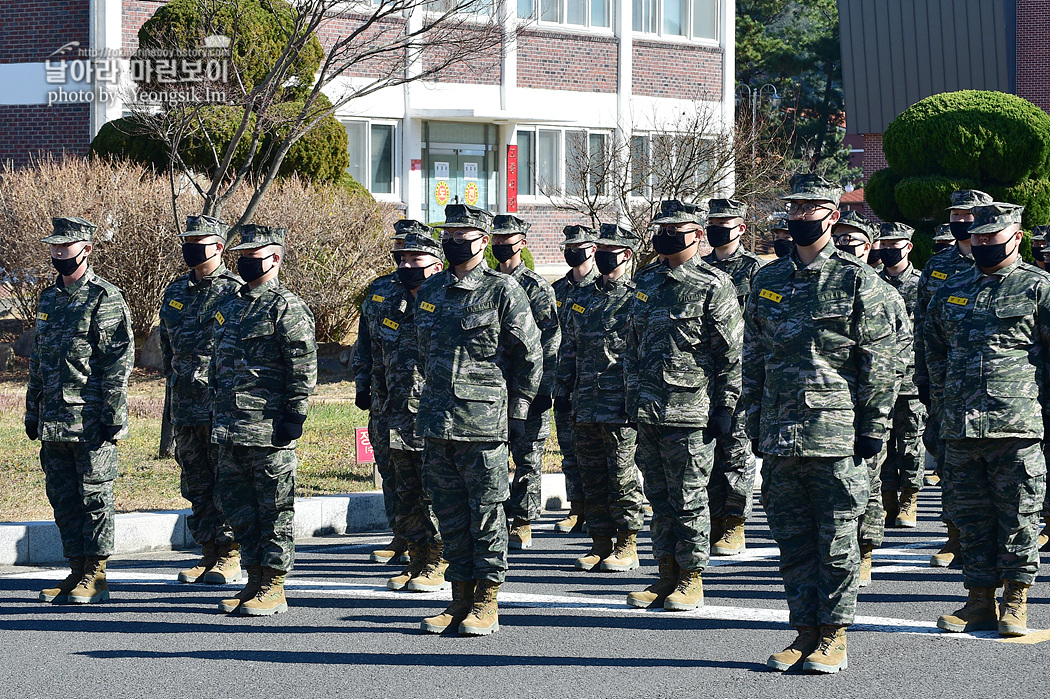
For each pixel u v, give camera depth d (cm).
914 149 2405
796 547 753
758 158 2822
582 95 3594
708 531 898
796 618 752
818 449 732
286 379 883
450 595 957
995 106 2375
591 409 1042
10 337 2286
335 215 2203
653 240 902
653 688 710
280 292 877
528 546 1163
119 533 1127
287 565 896
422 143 3444
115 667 759
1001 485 810
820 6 7238
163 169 2303
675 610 894
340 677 736
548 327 1067
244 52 1695
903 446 1212
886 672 736
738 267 1138
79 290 932
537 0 3422
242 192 2159
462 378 818
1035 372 812
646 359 890
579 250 1140
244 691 710
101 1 2720
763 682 719
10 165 2736
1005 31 3834
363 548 1162
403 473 970
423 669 752
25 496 1245
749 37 6844
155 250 2153
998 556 823
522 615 887
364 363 1058
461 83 3412
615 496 1042
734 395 877
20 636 832
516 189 3575
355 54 1525
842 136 7338
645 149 3142
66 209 2145
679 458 883
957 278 845
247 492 898
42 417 921
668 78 3772
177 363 999
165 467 1395
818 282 747
